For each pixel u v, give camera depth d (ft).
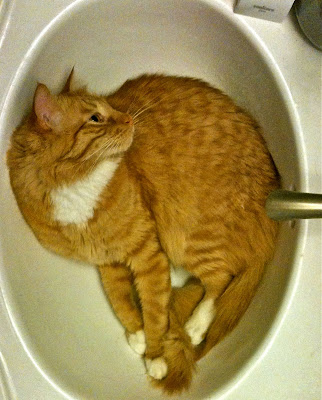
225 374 3.37
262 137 4.13
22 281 3.61
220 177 4.04
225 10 3.63
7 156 3.60
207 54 4.27
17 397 3.25
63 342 3.76
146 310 4.22
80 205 3.77
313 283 3.29
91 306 4.38
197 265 4.39
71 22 3.72
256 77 3.89
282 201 2.55
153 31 4.17
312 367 3.21
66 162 3.56
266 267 3.99
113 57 4.40
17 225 3.76
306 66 3.59
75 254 4.20
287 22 3.63
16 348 3.29
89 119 3.70
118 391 3.59
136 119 4.17
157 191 4.16
